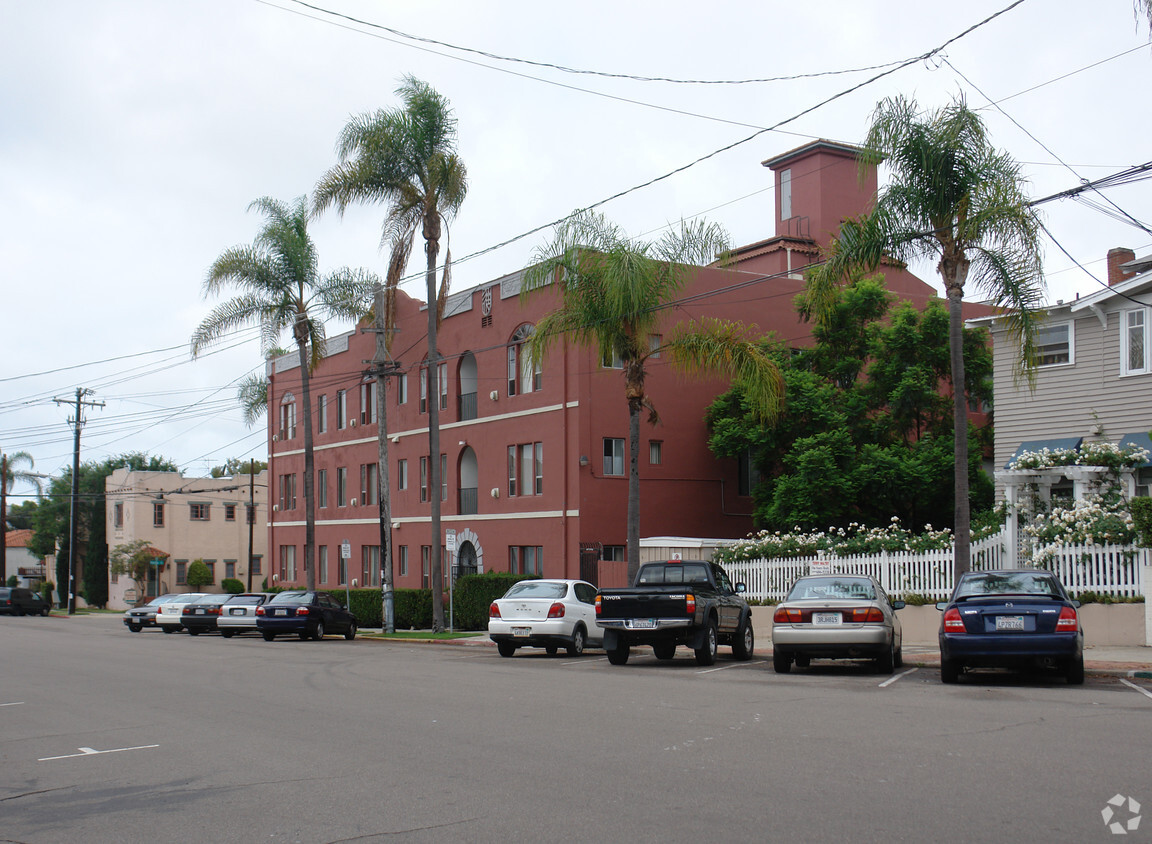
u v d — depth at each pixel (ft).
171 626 116.67
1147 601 61.77
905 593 75.05
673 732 33.40
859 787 24.71
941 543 75.05
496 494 113.50
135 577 201.26
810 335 113.29
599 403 104.47
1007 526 73.46
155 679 55.42
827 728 33.50
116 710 42.73
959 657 46.21
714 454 109.40
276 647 85.05
